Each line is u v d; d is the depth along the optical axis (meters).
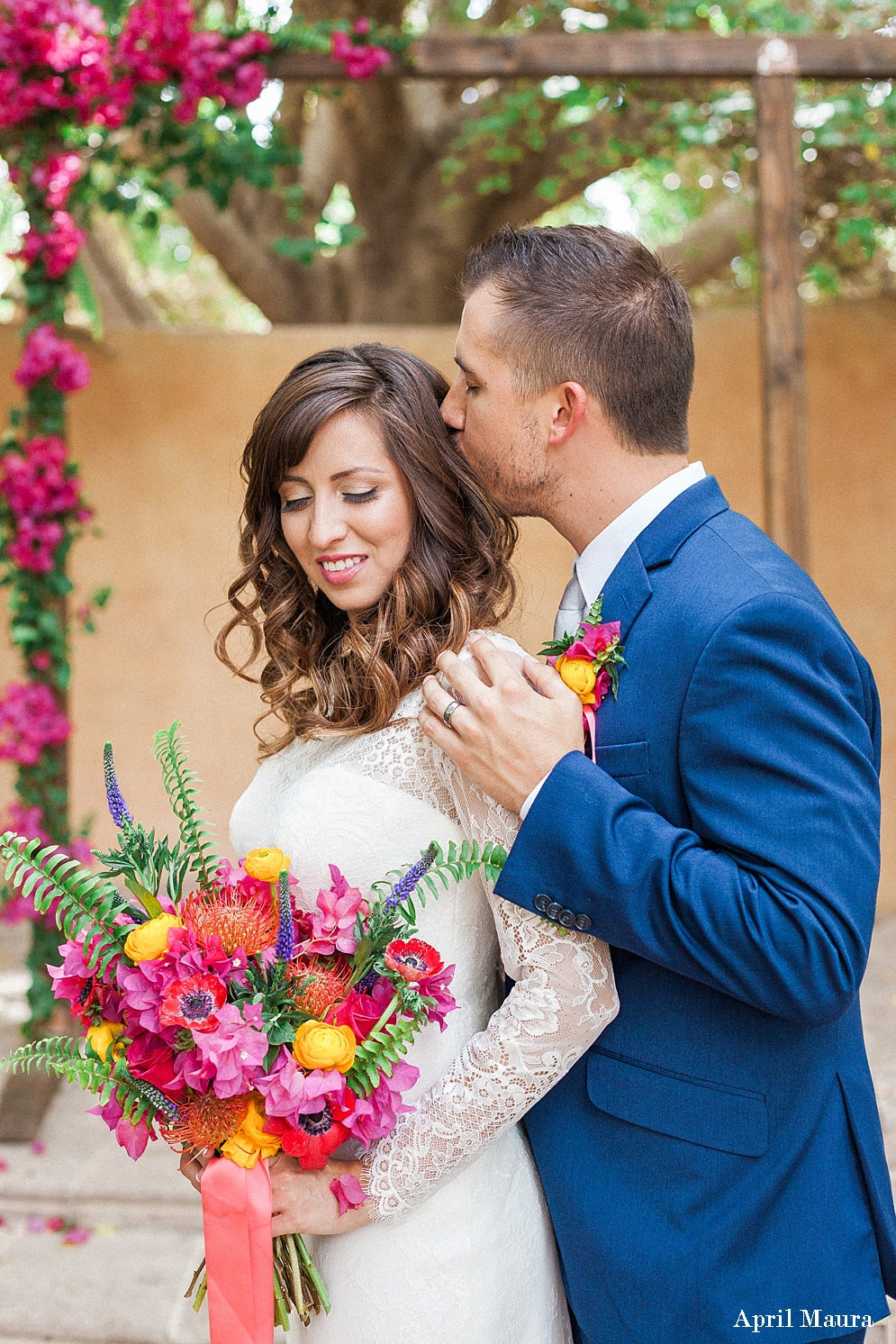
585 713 1.38
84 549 6.07
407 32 5.75
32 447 3.83
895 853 6.06
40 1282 2.89
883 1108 3.61
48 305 3.88
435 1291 1.39
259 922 1.31
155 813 6.11
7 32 3.62
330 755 1.54
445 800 1.42
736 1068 1.34
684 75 3.80
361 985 1.35
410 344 5.94
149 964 1.24
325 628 1.70
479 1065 1.33
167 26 3.68
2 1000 4.83
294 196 4.43
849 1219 1.34
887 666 6.02
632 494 1.46
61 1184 3.25
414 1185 1.35
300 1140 1.26
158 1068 1.27
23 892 1.30
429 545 1.52
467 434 1.51
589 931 1.28
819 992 1.19
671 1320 1.33
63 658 3.89
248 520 1.66
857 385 5.99
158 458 6.05
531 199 6.14
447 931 1.44
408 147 5.98
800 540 3.91
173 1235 3.14
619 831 1.25
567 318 1.41
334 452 1.47
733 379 5.99
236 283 6.43
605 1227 1.38
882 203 5.73
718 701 1.26
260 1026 1.22
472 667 1.41
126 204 4.08
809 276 6.26
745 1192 1.33
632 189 7.29
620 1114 1.38
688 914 1.21
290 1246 1.37
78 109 3.74
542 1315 1.50
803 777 1.21
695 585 1.35
